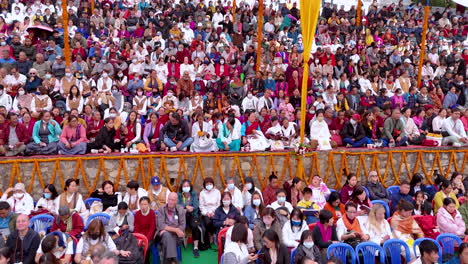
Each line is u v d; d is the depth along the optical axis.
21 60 13.69
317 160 10.88
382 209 7.66
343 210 8.77
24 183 9.54
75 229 7.39
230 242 6.93
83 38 15.88
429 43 20.77
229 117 10.90
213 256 8.32
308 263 5.88
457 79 16.08
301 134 9.95
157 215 7.80
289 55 16.92
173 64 15.17
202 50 16.48
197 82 14.22
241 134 11.21
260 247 7.25
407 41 19.91
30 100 12.00
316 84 14.74
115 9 20.05
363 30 20.98
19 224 6.57
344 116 12.02
